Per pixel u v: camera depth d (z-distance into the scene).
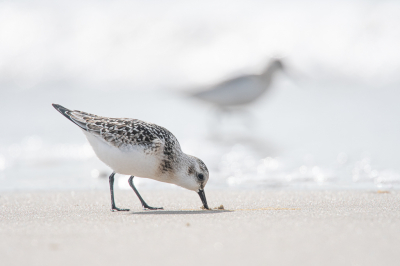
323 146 13.31
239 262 4.09
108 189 9.38
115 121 7.23
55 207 7.34
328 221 5.55
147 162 7.03
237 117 18.05
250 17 23.44
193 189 7.29
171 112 19.30
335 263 4.04
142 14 24.77
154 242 4.73
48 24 25.47
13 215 6.54
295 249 4.42
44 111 19.80
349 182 9.55
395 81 19.91
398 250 4.34
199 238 4.86
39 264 4.09
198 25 23.73
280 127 16.23
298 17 22.70
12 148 14.10
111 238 4.91
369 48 20.88
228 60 22.22
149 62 23.36
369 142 13.45
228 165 11.72
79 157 12.90
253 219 5.78
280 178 10.15
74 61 24.22
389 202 7.14
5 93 23.11
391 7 21.42
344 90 20.00
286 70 18.28
